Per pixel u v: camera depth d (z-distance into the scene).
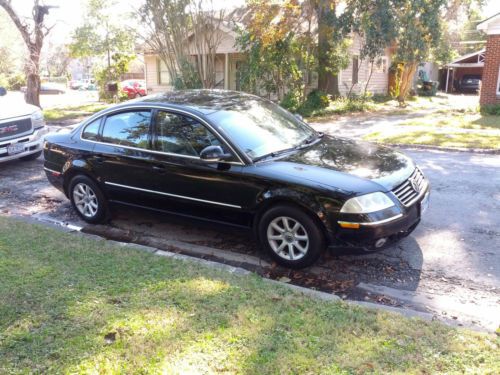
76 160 6.05
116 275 4.19
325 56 19.66
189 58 20.58
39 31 20.91
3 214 6.48
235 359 2.93
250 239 5.57
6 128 8.87
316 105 19.56
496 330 3.52
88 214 6.22
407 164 5.04
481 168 8.75
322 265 4.83
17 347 3.11
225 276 4.20
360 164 4.83
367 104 21.83
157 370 2.83
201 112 5.16
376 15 17.92
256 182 4.66
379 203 4.32
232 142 4.89
